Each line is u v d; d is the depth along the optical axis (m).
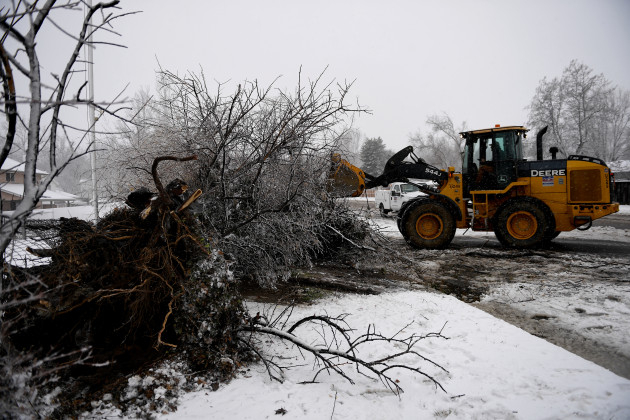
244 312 3.69
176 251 3.53
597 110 31.89
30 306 2.80
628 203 24.95
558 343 4.00
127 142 5.92
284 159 5.79
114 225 3.65
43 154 2.57
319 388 3.08
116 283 3.18
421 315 4.65
